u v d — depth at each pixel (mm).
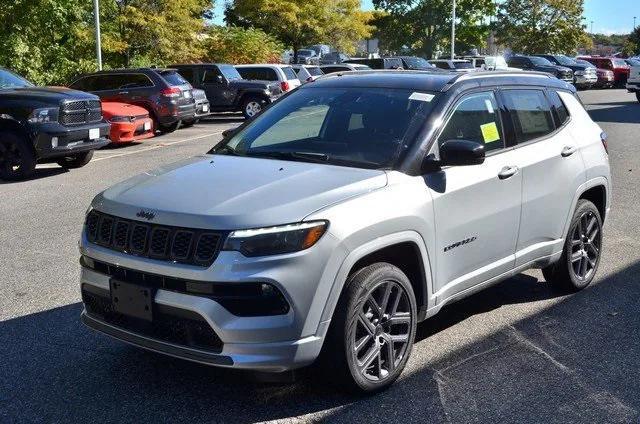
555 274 6102
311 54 53094
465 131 4961
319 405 4195
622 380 4559
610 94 36438
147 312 3939
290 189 4105
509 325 5492
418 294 4605
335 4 44406
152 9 29766
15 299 6023
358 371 4152
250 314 3779
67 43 25938
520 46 55312
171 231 3904
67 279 6562
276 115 5375
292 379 4102
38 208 9758
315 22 42750
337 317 4035
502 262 5246
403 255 4543
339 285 3963
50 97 12273
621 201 10062
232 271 3725
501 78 5484
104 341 5141
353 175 4328
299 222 3852
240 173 4438
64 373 4621
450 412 4125
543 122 5770
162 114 19266
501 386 4457
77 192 10992
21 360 4820
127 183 4574
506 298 6129
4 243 7840
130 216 4082
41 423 3996
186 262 3830
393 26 54531
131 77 19438
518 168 5250
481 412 4133
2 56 22438
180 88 19812
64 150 12266
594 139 6246
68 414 4098
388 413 4105
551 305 5941
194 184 4297
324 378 4184
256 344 3770
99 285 4195
